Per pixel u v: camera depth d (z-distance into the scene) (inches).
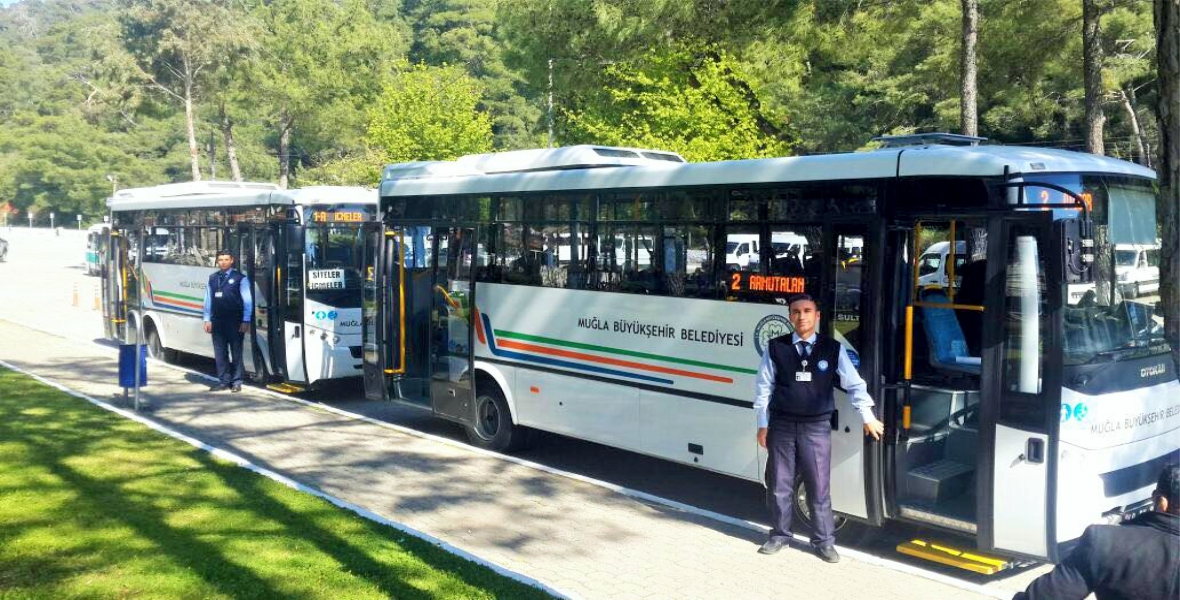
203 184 702.5
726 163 343.3
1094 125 640.4
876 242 299.4
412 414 546.6
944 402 313.4
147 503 325.4
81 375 649.6
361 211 585.3
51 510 313.4
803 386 298.5
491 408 453.1
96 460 381.1
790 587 279.3
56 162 3912.4
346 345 579.8
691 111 828.6
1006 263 275.0
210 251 653.3
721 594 273.3
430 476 401.1
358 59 1903.3
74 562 265.7
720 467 347.3
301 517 316.2
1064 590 155.4
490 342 445.4
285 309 575.8
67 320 1046.4
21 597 239.3
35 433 426.9
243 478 361.7
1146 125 1130.7
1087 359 270.7
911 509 301.3
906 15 649.6
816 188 316.5
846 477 310.8
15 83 4953.3
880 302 299.3
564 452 457.1
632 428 379.6
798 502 333.1
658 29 747.4
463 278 460.1
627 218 378.9
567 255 406.0
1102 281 281.1
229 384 597.3
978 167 279.3
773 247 328.5
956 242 313.4
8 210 4077.3
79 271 1918.1
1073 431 267.1
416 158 1152.2
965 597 273.1
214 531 297.6
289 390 591.8
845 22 657.6
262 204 593.9
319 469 407.5
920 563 308.2
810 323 297.7
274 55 1889.8
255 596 245.0
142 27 1950.1
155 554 274.2
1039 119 1194.0
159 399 566.9
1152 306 295.6
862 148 1261.1
